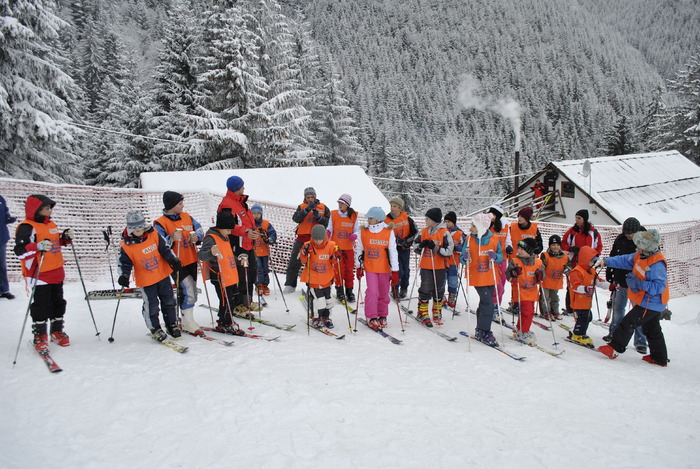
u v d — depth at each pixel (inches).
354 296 283.1
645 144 1850.4
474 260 221.6
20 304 237.6
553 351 223.6
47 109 607.2
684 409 162.6
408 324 247.3
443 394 158.1
